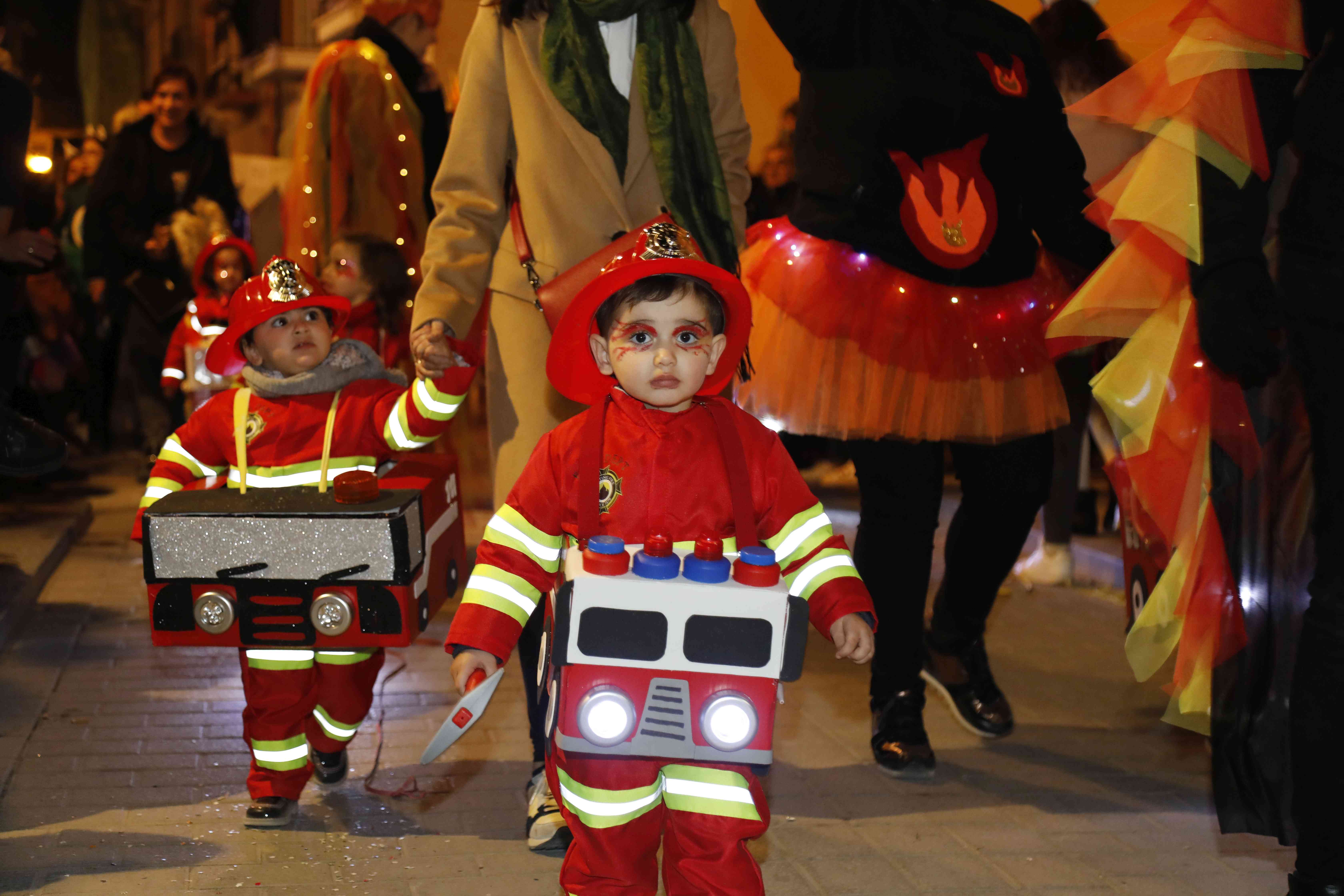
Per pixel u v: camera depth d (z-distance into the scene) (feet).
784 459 9.50
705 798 8.84
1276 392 10.34
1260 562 10.47
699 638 8.14
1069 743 15.58
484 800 13.14
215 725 15.33
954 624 15.74
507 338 12.62
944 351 13.64
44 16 92.58
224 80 74.02
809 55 14.03
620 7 12.29
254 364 13.80
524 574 9.19
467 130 12.62
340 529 11.64
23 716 15.37
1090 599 23.70
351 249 22.54
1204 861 12.07
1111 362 11.37
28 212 35.37
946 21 13.87
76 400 41.78
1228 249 9.46
